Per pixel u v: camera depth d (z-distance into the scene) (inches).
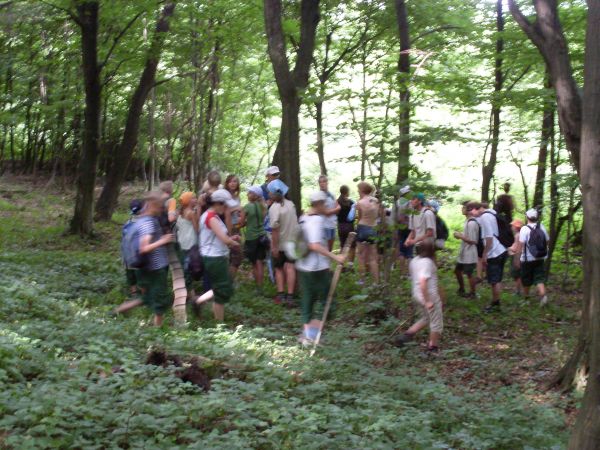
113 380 236.4
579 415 176.2
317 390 273.7
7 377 227.0
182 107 1170.0
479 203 538.3
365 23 796.6
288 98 522.0
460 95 507.8
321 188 528.1
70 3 703.1
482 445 235.3
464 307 504.1
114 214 979.9
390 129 445.4
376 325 437.7
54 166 1318.9
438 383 314.3
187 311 414.6
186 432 205.3
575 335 427.5
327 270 354.0
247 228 502.9
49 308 360.8
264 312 449.7
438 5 712.4
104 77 957.2
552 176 566.6
